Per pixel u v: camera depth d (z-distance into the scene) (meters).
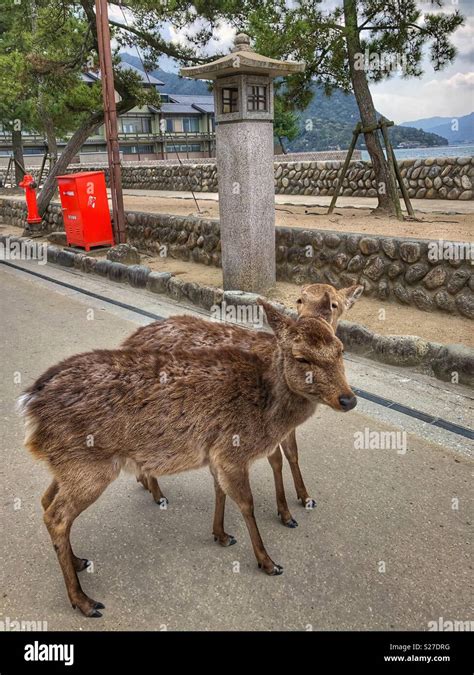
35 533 3.65
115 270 9.88
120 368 3.08
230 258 8.02
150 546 3.53
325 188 16.28
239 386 3.11
